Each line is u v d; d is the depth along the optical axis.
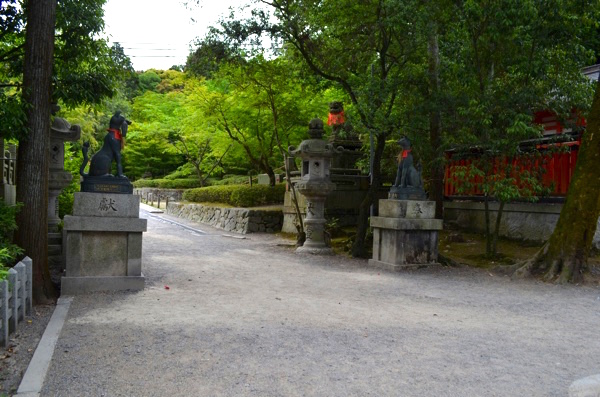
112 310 7.11
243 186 24.11
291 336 5.96
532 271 10.61
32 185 7.96
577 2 10.72
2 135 7.80
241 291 8.76
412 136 12.36
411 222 11.55
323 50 13.37
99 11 9.59
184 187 36.09
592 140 10.38
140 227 8.55
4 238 7.76
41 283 7.93
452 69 11.87
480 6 10.66
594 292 9.27
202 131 25.47
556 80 11.39
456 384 4.56
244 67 15.22
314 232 14.66
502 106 11.14
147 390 4.30
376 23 11.94
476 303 8.22
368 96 12.20
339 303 7.95
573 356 5.48
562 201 13.60
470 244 14.72
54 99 9.98
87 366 4.84
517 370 4.97
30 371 4.64
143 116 35.41
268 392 4.30
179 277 9.99
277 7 13.45
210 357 5.15
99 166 8.57
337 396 4.24
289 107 19.02
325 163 14.77
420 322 6.81
